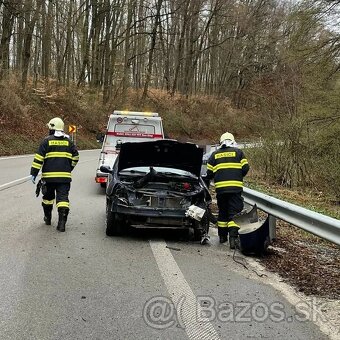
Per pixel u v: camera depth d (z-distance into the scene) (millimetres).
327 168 14523
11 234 7527
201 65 61844
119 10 42594
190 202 7691
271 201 7367
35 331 4008
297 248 7441
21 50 40594
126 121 14219
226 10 51344
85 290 5070
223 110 52125
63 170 8039
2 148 24812
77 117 38656
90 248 6906
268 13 53219
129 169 8344
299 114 17797
